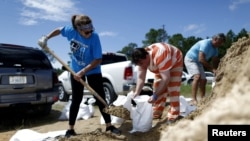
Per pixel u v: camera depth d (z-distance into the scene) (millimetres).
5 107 6098
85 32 4195
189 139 2307
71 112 4523
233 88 2605
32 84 6469
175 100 4711
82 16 4211
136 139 4293
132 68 8117
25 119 7016
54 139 4500
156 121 5133
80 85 4512
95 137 4344
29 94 6422
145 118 4531
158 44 4527
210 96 3777
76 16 4250
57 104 9859
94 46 4344
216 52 6816
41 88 6648
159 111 5312
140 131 4496
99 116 6645
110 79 8453
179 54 4676
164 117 5355
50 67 7055
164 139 2584
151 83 7594
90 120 6180
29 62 6660
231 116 2168
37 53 6941
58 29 4523
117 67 8328
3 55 6266
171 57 4453
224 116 2195
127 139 4309
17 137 4648
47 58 7082
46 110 7273
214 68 6746
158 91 4410
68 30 4445
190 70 6766
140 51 4391
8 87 6078
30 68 6492
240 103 2211
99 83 4531
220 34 6562
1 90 6000
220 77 3629
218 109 2311
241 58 3299
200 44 6664
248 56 3104
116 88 8328
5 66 6172
